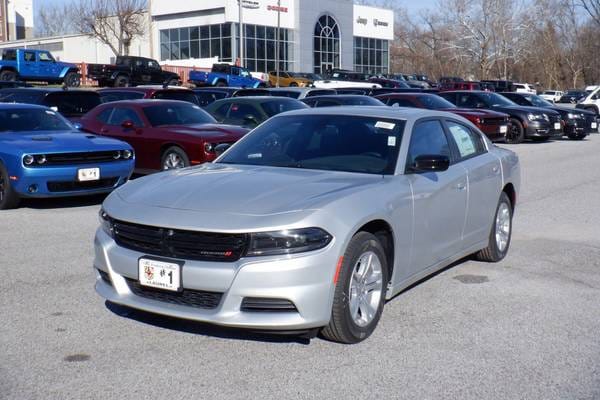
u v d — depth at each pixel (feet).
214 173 18.37
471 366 15.17
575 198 38.40
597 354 15.98
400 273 17.89
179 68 170.81
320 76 169.89
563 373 14.88
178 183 17.44
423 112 20.89
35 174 31.86
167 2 203.72
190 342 16.29
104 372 14.58
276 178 17.46
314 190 16.37
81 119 44.16
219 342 16.30
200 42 199.31
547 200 37.73
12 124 36.11
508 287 21.30
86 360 15.20
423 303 19.54
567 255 25.54
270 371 14.74
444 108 67.62
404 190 17.72
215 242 14.89
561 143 75.36
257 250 14.69
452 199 20.04
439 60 271.28
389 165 18.43
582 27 234.79
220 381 14.21
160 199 16.35
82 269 22.47
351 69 228.22
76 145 33.12
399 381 14.34
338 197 15.94
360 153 18.97
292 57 208.95
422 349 16.10
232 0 190.08
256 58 198.59
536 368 15.12
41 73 126.00
